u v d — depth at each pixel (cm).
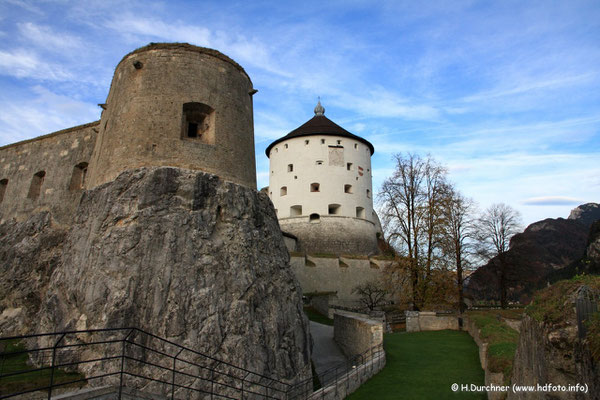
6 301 1759
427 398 1121
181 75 1655
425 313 2297
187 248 1362
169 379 1171
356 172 4244
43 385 1086
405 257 2531
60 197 1977
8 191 2234
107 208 1455
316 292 3189
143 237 1353
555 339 597
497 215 3412
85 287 1348
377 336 1570
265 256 1562
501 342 1196
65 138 2127
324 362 1880
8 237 2000
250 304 1384
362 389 1262
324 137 4250
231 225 1500
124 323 1221
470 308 3048
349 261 3466
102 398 727
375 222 4547
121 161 1544
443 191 2638
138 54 1697
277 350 1391
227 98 1736
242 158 1717
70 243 1550
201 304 1291
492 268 3391
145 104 1597
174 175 1477
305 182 4131
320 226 3981
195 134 1727
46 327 1398
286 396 1340
